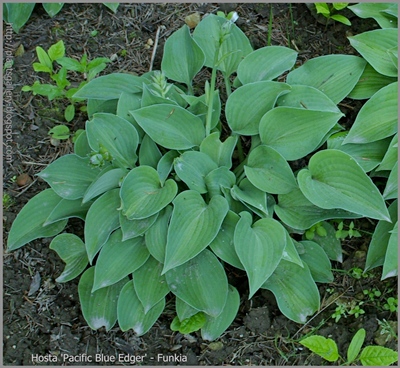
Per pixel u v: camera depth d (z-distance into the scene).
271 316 1.09
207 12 1.28
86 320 1.07
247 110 1.11
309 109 1.07
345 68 1.15
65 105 1.24
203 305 1.02
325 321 1.08
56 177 1.10
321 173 1.06
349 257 1.11
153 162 1.10
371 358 1.00
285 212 1.08
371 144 1.10
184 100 1.15
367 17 1.19
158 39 1.27
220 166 1.09
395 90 1.09
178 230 1.01
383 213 1.00
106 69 1.25
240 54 1.19
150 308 1.04
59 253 1.11
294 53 1.16
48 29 1.29
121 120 1.08
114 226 1.06
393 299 1.08
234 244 0.99
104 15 1.29
